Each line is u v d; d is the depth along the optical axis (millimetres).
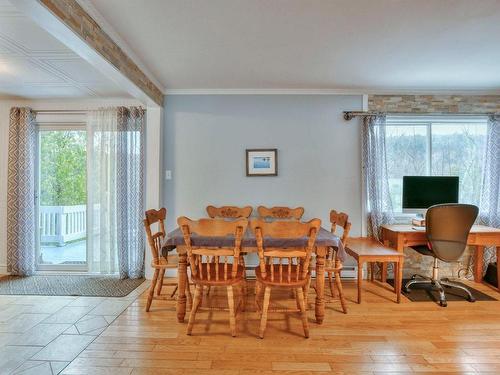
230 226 2057
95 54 1989
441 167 3572
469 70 2951
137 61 2641
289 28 2156
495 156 3402
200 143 3488
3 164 3520
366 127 3414
